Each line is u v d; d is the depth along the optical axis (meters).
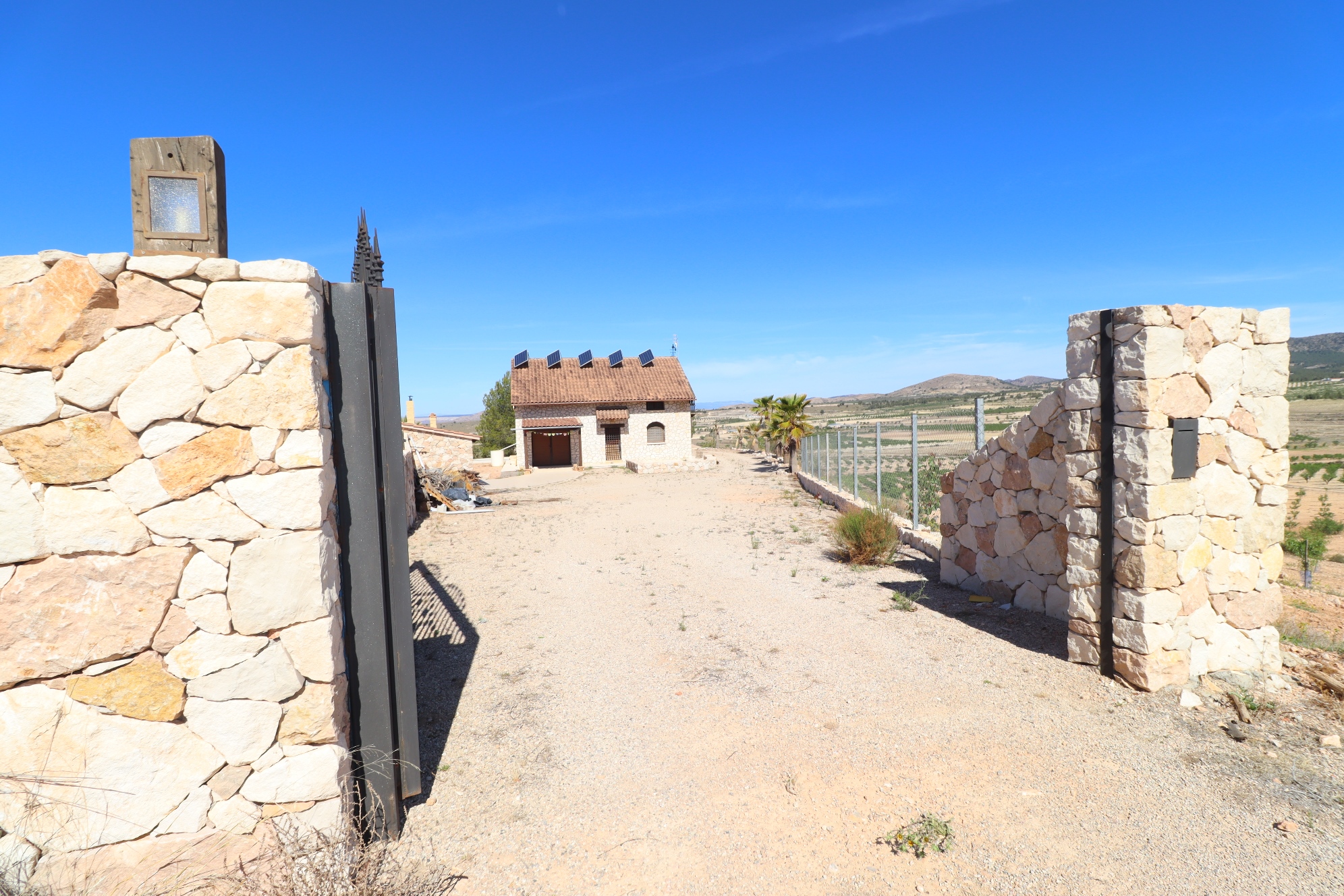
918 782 3.98
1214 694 4.94
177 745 2.93
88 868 2.88
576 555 11.24
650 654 6.31
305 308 2.96
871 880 3.19
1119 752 4.21
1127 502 5.01
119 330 2.79
